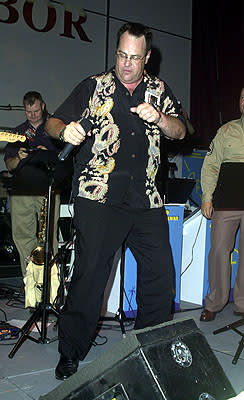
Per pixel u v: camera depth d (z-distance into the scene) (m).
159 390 1.40
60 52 6.89
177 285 4.02
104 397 1.49
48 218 2.98
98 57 7.27
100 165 2.37
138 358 1.44
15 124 6.54
